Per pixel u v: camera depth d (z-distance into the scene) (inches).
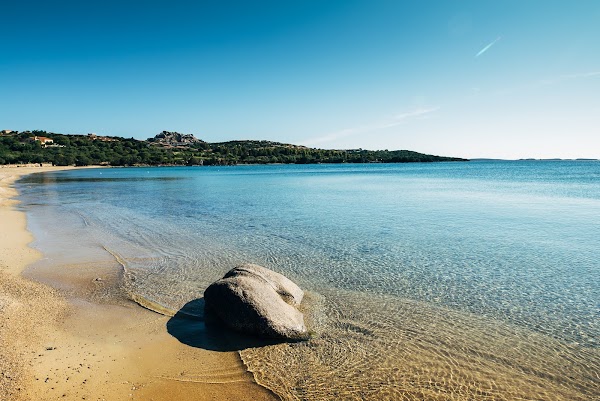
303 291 505.4
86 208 1310.3
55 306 440.1
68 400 271.9
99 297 474.0
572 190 2033.7
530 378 316.8
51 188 2223.2
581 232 874.8
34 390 279.9
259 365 327.6
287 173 4603.8
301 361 335.6
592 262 636.7
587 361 342.0
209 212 1210.0
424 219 1059.9
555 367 332.8
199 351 347.9
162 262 633.6
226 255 681.0
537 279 557.0
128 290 499.8
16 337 355.6
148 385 296.2
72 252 691.4
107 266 605.3
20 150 6151.6
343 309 448.8
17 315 402.9
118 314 424.5
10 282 514.6
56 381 293.7
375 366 330.0
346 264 629.3
